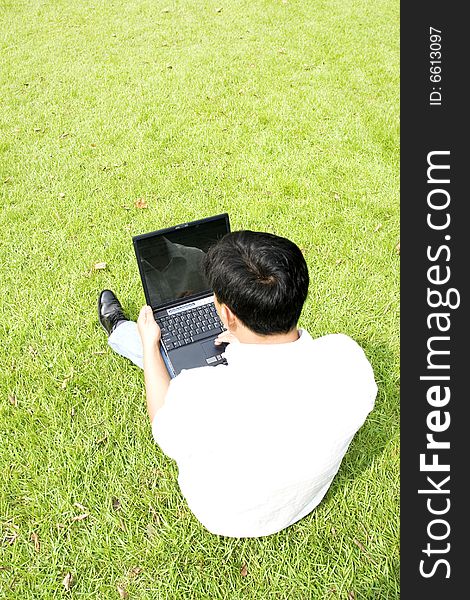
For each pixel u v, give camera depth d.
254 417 1.63
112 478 2.74
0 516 2.61
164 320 2.87
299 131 5.30
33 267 3.90
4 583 2.41
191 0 8.61
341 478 2.71
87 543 2.52
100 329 3.45
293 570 2.44
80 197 4.55
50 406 3.03
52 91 6.14
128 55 6.92
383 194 4.53
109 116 5.62
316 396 1.67
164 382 2.28
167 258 2.84
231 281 1.64
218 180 4.69
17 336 3.41
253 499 1.88
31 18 8.13
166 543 2.52
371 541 2.53
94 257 3.97
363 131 5.30
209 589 2.40
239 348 1.73
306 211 4.36
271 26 7.63
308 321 3.49
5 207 4.44
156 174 4.79
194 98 5.89
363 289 3.72
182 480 2.23
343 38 7.24
